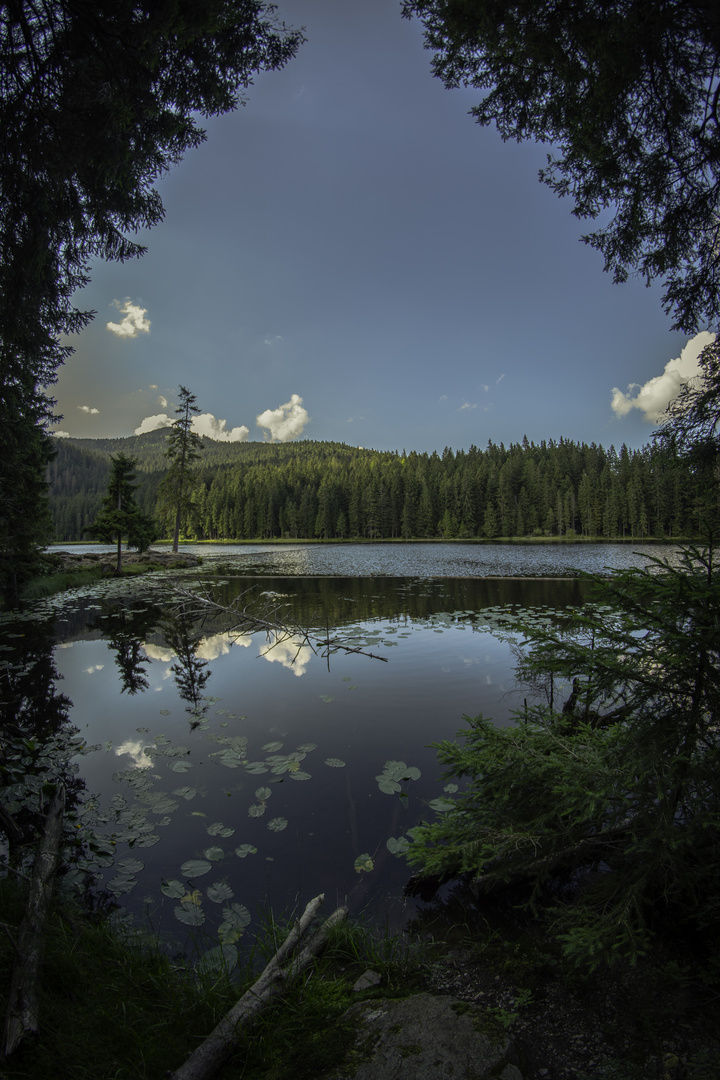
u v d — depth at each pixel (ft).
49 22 8.72
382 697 19.49
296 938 7.32
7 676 23.44
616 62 7.52
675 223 9.89
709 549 6.57
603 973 6.55
